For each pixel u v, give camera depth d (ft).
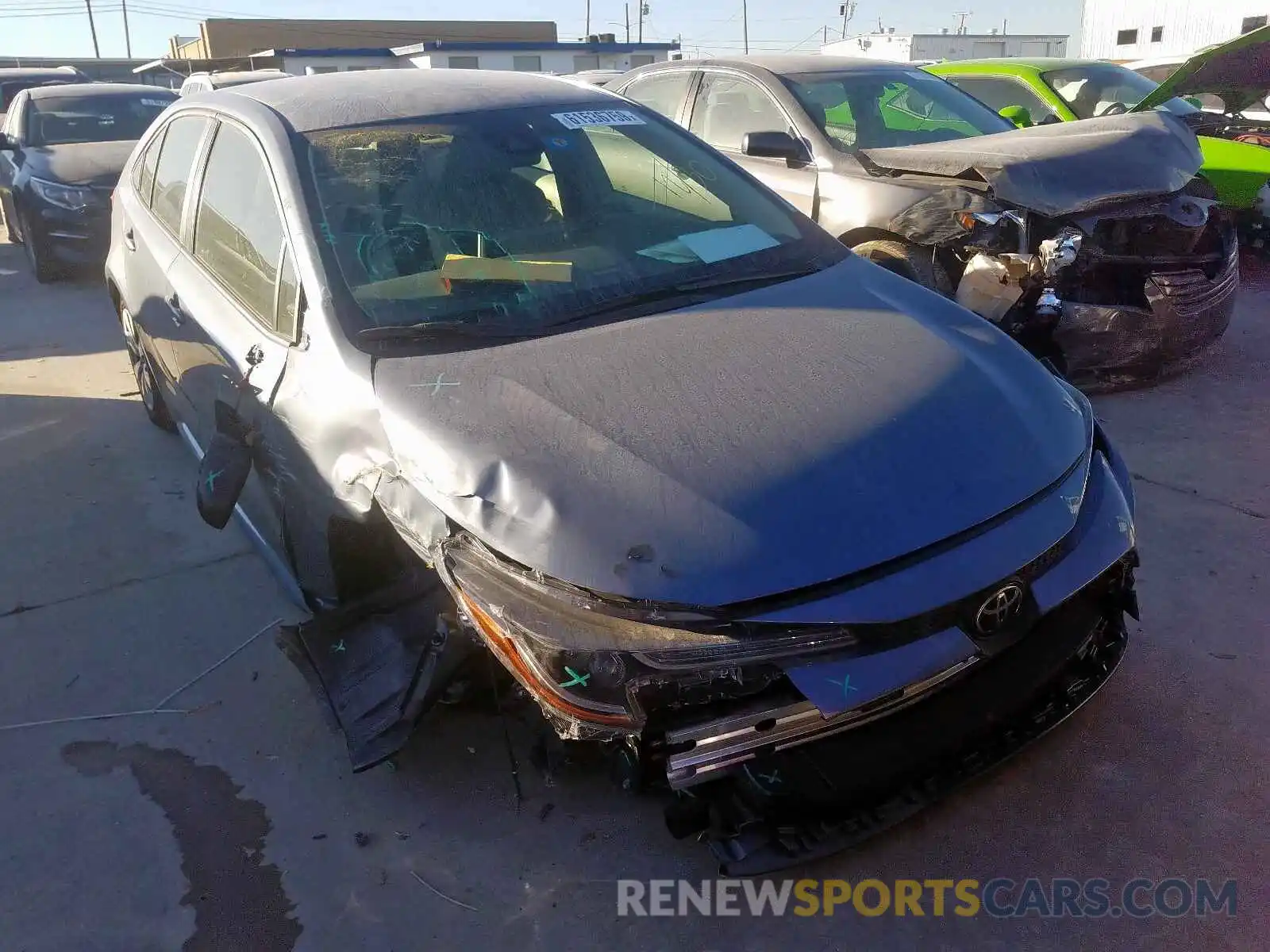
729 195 11.58
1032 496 7.79
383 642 8.86
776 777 7.23
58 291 29.30
